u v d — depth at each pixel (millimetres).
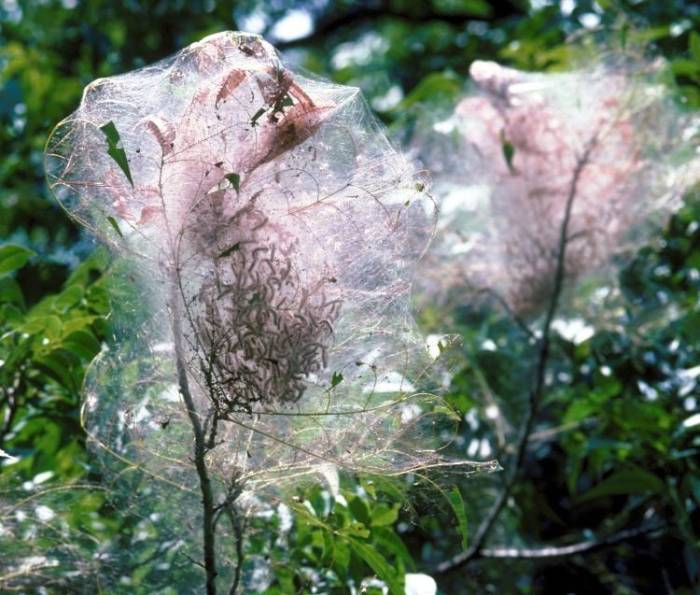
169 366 1908
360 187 1865
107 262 2008
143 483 1997
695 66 2812
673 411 2561
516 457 2520
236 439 1888
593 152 2586
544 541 2812
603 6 2824
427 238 2037
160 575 2008
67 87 3875
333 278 1837
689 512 2463
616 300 2703
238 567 1908
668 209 2639
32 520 1989
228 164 1819
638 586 2648
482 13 5555
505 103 2607
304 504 2002
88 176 1875
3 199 3686
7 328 2197
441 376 2002
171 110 1877
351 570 2035
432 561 2588
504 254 2682
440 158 2854
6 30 4508
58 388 2207
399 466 1914
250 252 1805
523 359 2781
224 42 1856
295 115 1826
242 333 1800
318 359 1830
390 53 5133
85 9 4484
